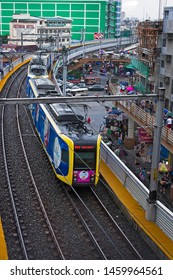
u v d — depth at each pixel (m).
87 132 20.19
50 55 61.06
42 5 121.00
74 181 19.19
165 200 21.53
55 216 17.20
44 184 20.53
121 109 32.66
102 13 119.94
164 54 32.44
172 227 14.62
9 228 16.05
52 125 21.31
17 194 19.23
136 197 17.89
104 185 20.33
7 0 121.56
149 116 26.23
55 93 29.00
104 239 15.51
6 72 56.59
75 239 15.43
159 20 36.12
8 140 27.69
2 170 22.22
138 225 15.95
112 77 72.12
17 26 97.62
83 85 63.50
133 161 27.59
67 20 104.25
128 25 166.88
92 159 19.23
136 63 41.62
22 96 43.94
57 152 20.02
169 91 31.34
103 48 94.06
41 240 15.23
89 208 18.16
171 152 22.89
